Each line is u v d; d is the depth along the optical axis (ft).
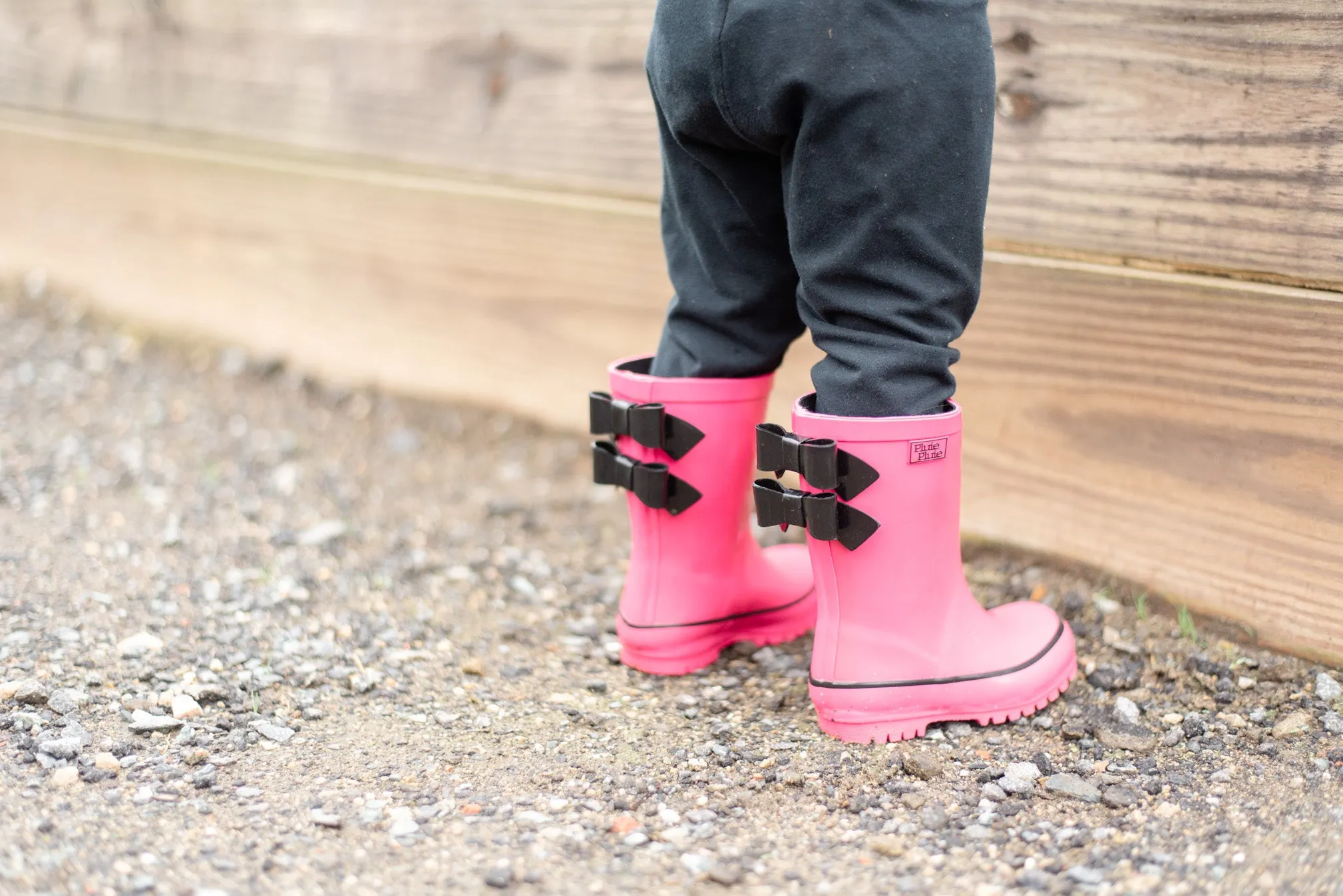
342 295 9.05
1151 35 5.26
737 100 4.20
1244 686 5.00
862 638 4.72
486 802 4.28
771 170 4.65
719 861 3.93
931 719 4.76
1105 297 5.60
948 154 4.13
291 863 3.83
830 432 4.46
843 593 4.71
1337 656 5.04
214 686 4.99
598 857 3.94
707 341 5.04
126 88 9.84
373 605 6.02
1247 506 5.26
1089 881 3.78
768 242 4.82
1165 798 4.29
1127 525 5.70
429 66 8.20
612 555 6.73
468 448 8.21
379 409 8.80
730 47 4.12
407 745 4.71
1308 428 5.04
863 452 4.45
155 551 6.46
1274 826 4.07
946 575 4.73
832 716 4.75
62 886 3.61
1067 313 5.75
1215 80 5.11
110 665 5.14
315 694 5.10
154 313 10.14
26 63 10.41
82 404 8.88
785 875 3.86
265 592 6.03
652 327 7.57
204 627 5.60
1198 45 5.13
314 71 8.78
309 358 9.35
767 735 4.82
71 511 6.98
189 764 4.44
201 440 8.29
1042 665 4.84
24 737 4.50
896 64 4.02
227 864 3.80
